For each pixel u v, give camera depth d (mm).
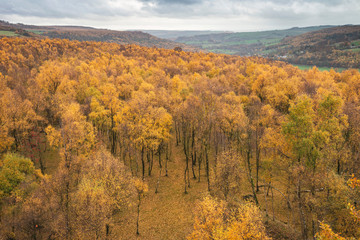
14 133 56938
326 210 30438
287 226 35156
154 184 54094
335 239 18984
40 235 33562
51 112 66562
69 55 168875
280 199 43719
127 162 62094
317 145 32531
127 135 52094
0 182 36812
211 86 71250
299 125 32281
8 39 177375
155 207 46156
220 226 28906
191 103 56625
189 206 45625
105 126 70062
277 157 41812
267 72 97500
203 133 53219
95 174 38688
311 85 73750
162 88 77688
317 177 32938
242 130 46188
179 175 57656
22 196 36938
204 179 55062
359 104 56469
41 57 155375
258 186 46906
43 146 67938
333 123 33844
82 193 33219
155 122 52250
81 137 49688
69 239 32281
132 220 42812
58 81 84312
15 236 33250
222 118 49969
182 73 134500
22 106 58688
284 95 65688
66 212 34188
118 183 37562
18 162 42750
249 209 30062
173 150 70062
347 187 29250
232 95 68812
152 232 39656
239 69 137000
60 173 39969
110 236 38656
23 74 99188
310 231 34344
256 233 27578
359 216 21422
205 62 166500
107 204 33594
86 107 67812
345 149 36906
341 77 104562
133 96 71750
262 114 51375
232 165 38812
